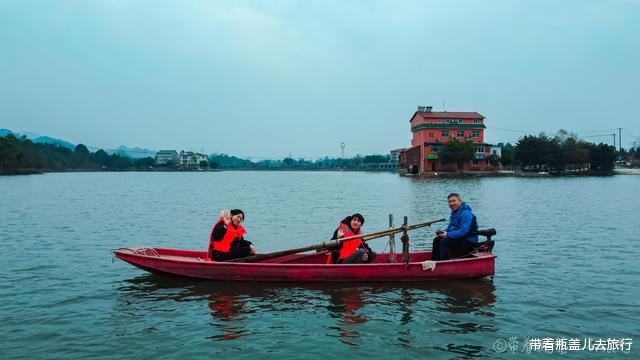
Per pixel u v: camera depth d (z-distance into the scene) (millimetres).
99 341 6617
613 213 22891
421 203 29500
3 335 6840
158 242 15227
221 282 9539
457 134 87625
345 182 72750
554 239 15141
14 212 23797
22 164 109438
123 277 10109
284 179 95188
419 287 9242
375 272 9352
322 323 7320
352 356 6133
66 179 81312
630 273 10438
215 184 66062
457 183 57281
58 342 6578
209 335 6832
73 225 18906
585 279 9922
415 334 6867
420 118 89938
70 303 8336
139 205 28906
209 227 18766
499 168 94000
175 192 44344
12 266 11234
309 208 27031
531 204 28078
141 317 7602
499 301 8406
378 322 7355
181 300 8469
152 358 6066
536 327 7141
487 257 9672
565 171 92875
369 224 19719
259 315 7680
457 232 9797
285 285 9312
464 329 7070
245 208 27078
